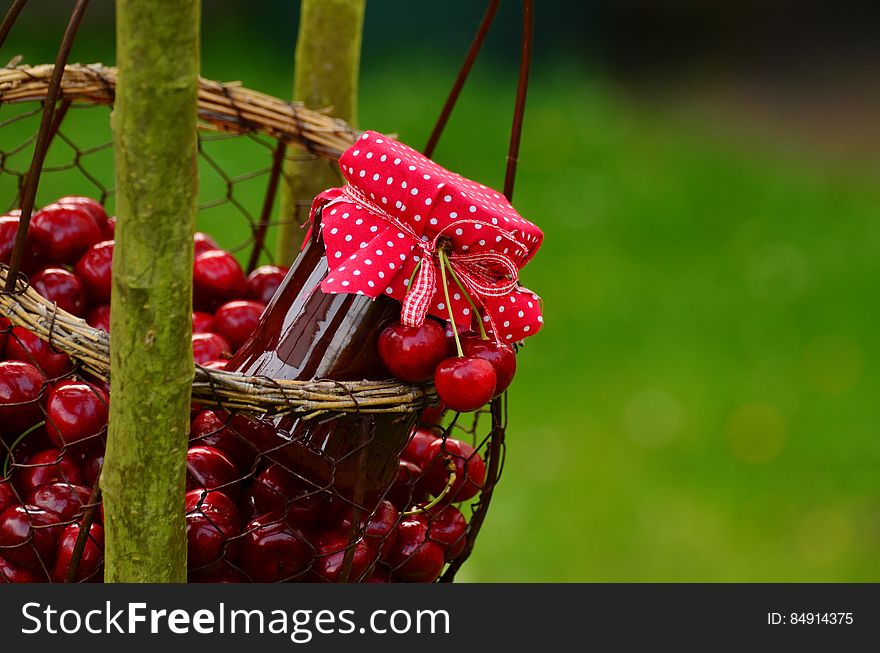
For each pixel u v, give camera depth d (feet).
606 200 14.85
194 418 5.37
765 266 13.30
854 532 8.81
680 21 23.71
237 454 5.34
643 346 11.45
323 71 5.93
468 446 5.43
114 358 4.93
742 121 19.71
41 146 5.03
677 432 10.00
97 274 5.46
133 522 4.99
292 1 20.21
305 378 5.14
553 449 9.68
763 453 9.76
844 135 19.15
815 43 24.70
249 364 5.20
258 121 5.60
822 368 11.12
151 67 4.81
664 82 21.95
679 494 9.26
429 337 5.09
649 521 8.91
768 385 10.77
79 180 11.97
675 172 16.10
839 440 9.98
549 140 16.53
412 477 5.40
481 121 16.85
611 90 20.45
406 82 18.47
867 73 22.98
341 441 5.13
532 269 12.74
